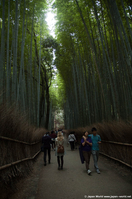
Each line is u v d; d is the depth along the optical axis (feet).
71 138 32.89
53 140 36.09
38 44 45.47
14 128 11.50
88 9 29.40
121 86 25.50
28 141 16.98
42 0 29.71
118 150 16.01
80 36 34.60
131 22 28.86
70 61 46.21
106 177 11.93
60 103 107.45
